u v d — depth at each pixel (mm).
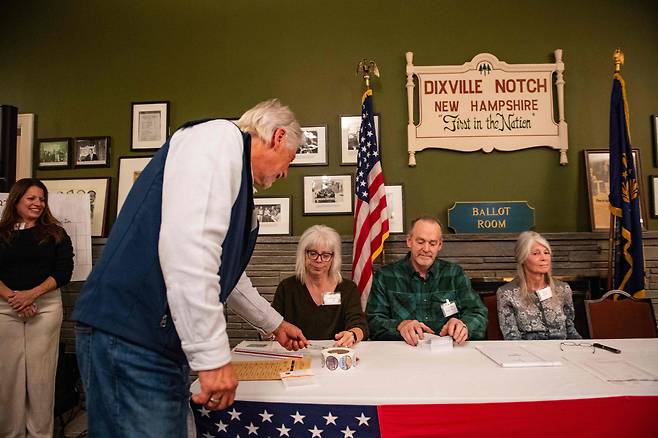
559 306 2227
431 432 1152
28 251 2492
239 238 1002
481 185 3287
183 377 979
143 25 3488
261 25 3420
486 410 1159
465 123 3277
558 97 3254
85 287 944
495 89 3285
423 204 3293
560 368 1436
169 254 829
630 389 1229
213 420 1209
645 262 3102
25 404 2438
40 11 3561
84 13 3533
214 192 880
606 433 1172
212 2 3455
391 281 2291
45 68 3529
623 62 3158
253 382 1312
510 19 3346
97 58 3502
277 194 3334
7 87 3537
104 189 3387
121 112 3465
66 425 2742
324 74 3371
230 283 1031
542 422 1164
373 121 3098
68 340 3262
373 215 2982
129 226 931
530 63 3328
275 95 3385
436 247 2184
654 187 3238
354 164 3303
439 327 2191
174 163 914
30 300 2400
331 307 2225
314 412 1179
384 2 3381
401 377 1352
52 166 3449
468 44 3352
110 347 884
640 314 2309
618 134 2994
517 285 2295
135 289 895
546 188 3271
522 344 1772
